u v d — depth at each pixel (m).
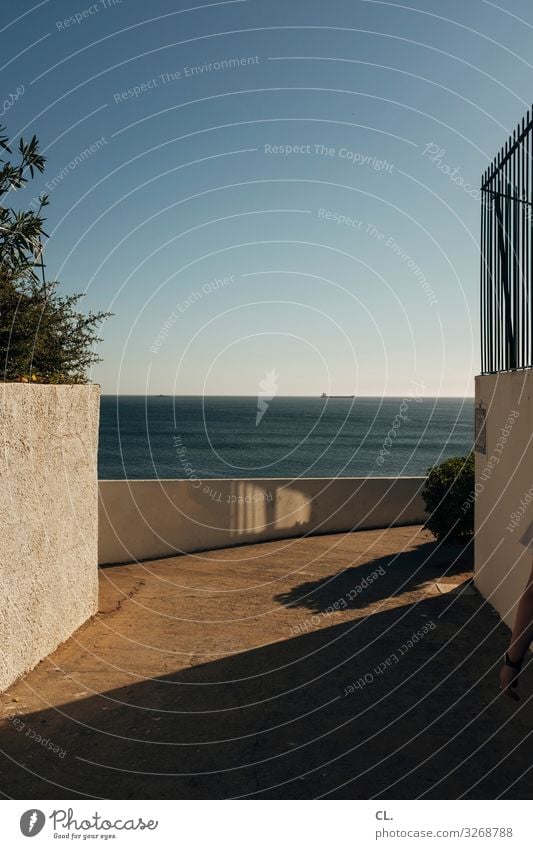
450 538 9.09
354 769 3.58
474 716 4.23
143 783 3.48
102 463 64.19
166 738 4.00
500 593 6.35
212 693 4.71
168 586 7.96
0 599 4.59
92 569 6.69
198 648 5.71
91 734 4.06
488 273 6.87
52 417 5.57
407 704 4.44
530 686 4.68
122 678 5.00
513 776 3.48
